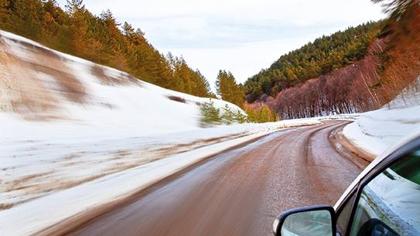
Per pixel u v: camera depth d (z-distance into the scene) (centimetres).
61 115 3706
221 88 12619
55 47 6769
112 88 5525
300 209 212
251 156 1509
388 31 1992
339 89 13275
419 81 2669
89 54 7388
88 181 1088
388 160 176
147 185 988
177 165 1352
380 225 166
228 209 702
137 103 5572
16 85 3681
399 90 3158
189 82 11731
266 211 671
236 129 3456
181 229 599
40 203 827
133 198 841
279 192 815
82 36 7525
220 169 1199
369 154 1285
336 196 754
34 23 6556
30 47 4719
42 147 1608
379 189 179
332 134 2495
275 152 1603
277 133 3102
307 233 225
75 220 677
